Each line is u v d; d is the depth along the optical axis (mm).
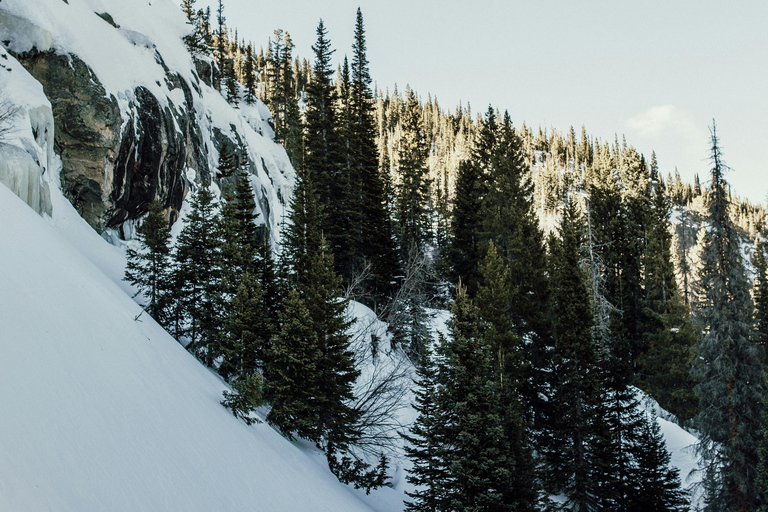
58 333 8062
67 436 5840
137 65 29516
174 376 12016
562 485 20609
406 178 45406
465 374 15711
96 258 20531
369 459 21281
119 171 24641
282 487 11062
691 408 33906
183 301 19062
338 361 18156
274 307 20406
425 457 16641
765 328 29188
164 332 16578
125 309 14125
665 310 42875
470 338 16469
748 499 17469
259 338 17297
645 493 19984
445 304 38875
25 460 4797
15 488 4285
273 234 43938
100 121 23562
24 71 21047
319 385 17859
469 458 15328
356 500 16141
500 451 15492
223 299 19031
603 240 50312
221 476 8875
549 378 22969
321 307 18609
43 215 18453
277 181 50281
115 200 24531
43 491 4609
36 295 8555
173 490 6945
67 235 20109
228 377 18062
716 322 18500
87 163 23266
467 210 39812
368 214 37781
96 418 6816
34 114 19672
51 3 25156
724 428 18094
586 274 28625
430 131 157250
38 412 5734
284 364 17375
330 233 35594
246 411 13766
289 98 77938
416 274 33469
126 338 11211
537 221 37594
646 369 38062
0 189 12570
